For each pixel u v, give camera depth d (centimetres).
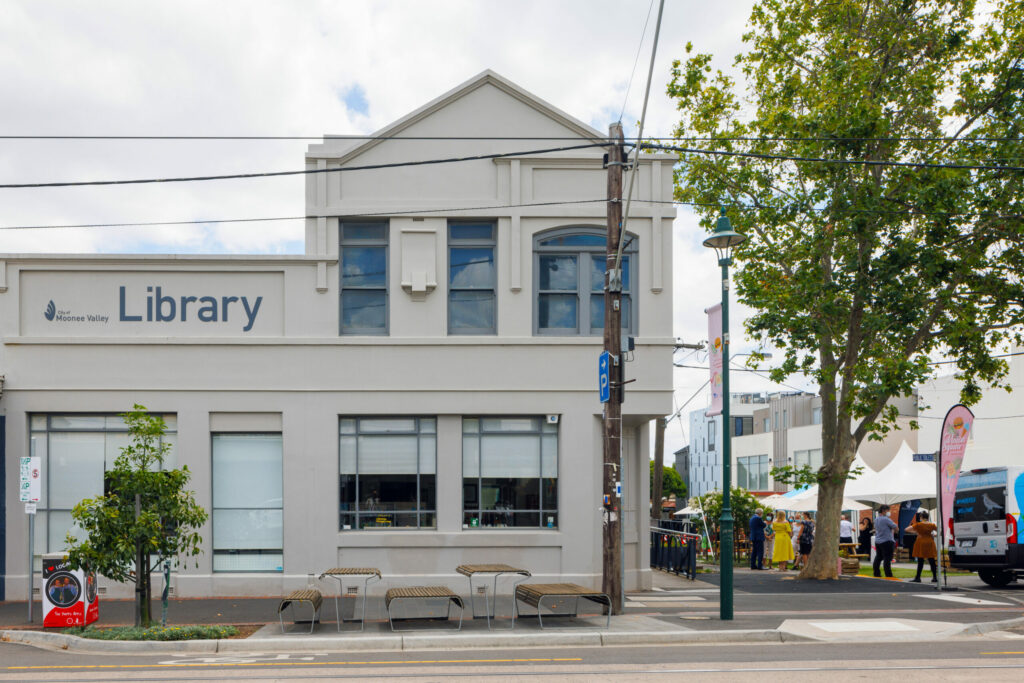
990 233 2020
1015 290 2058
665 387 1850
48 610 1394
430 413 1839
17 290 1823
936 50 2023
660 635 1305
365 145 1862
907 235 2047
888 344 2094
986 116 2047
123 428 1828
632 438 1959
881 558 2333
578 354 1853
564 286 1886
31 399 1805
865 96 1994
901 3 2025
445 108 1877
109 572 1384
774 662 1100
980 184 1983
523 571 1448
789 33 2091
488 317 1880
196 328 1839
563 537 1827
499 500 1848
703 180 2222
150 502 1365
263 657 1194
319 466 1819
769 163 2161
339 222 1872
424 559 1814
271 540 1827
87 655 1227
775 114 2048
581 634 1297
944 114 2080
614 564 1509
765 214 2114
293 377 1831
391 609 1581
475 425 1861
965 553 2152
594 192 1888
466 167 1875
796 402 6175
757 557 2711
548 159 1878
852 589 1961
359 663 1130
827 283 2044
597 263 1892
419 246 1858
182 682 999
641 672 1032
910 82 2023
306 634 1332
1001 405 3766
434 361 1842
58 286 1833
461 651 1235
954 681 959
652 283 1875
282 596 1791
